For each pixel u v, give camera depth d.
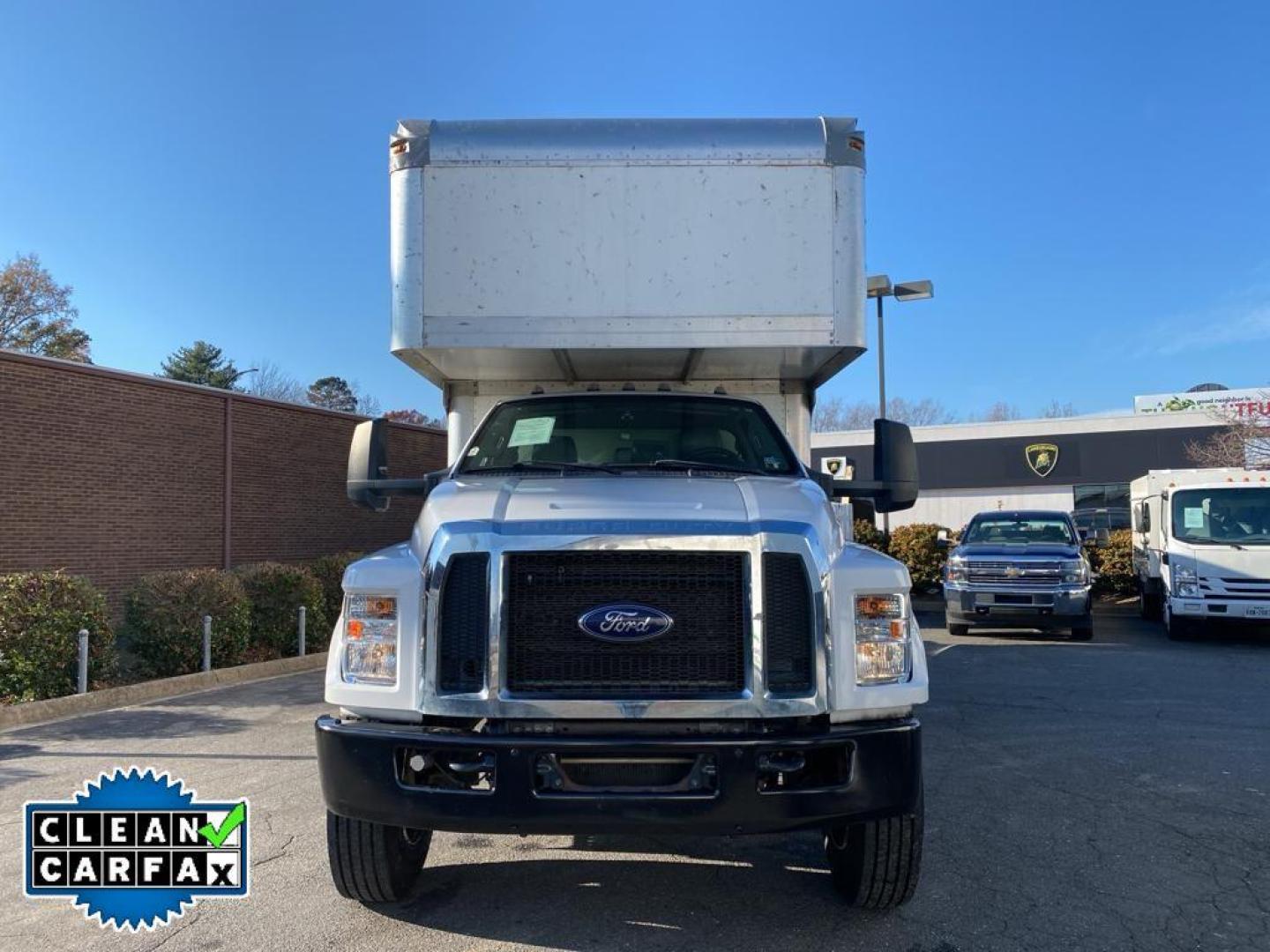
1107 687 9.92
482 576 3.45
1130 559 20.50
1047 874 4.51
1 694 8.75
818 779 3.44
